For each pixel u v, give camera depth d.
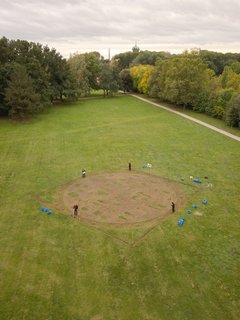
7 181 39.34
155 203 34.69
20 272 24.02
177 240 28.20
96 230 29.47
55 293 22.16
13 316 20.28
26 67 75.12
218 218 31.86
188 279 23.67
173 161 47.44
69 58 104.44
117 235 28.77
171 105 91.56
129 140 57.66
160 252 26.61
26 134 59.41
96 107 87.50
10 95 66.56
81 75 98.50
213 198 35.97
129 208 33.53
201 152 51.53
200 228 30.08
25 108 68.06
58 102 92.88
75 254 26.16
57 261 25.30
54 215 31.89
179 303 21.58
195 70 81.81
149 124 69.44
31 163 45.50
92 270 24.41
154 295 22.22
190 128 66.19
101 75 105.62
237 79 88.00
